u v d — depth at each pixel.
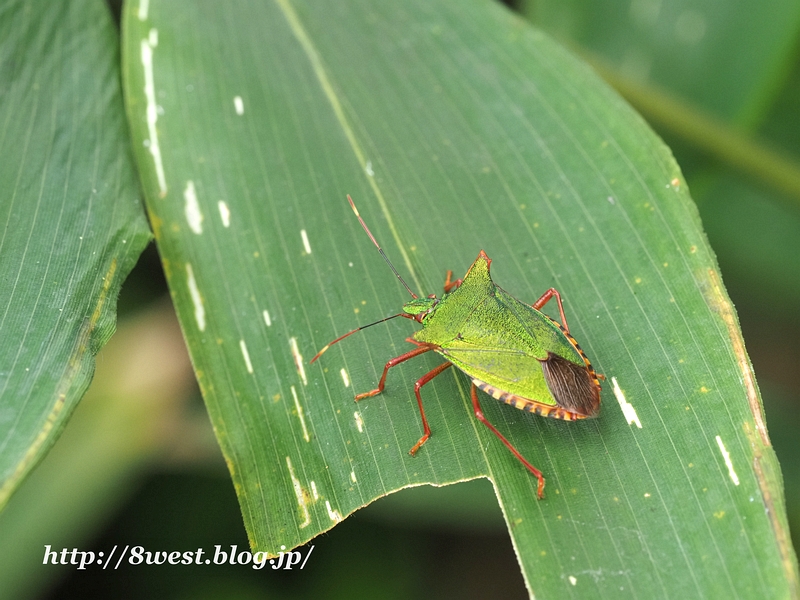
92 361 0.17
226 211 0.18
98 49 0.18
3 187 0.17
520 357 0.17
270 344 0.18
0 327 0.17
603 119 0.18
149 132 0.18
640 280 0.17
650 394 0.17
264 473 0.17
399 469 0.17
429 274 0.18
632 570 0.16
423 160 0.18
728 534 0.16
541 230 0.18
